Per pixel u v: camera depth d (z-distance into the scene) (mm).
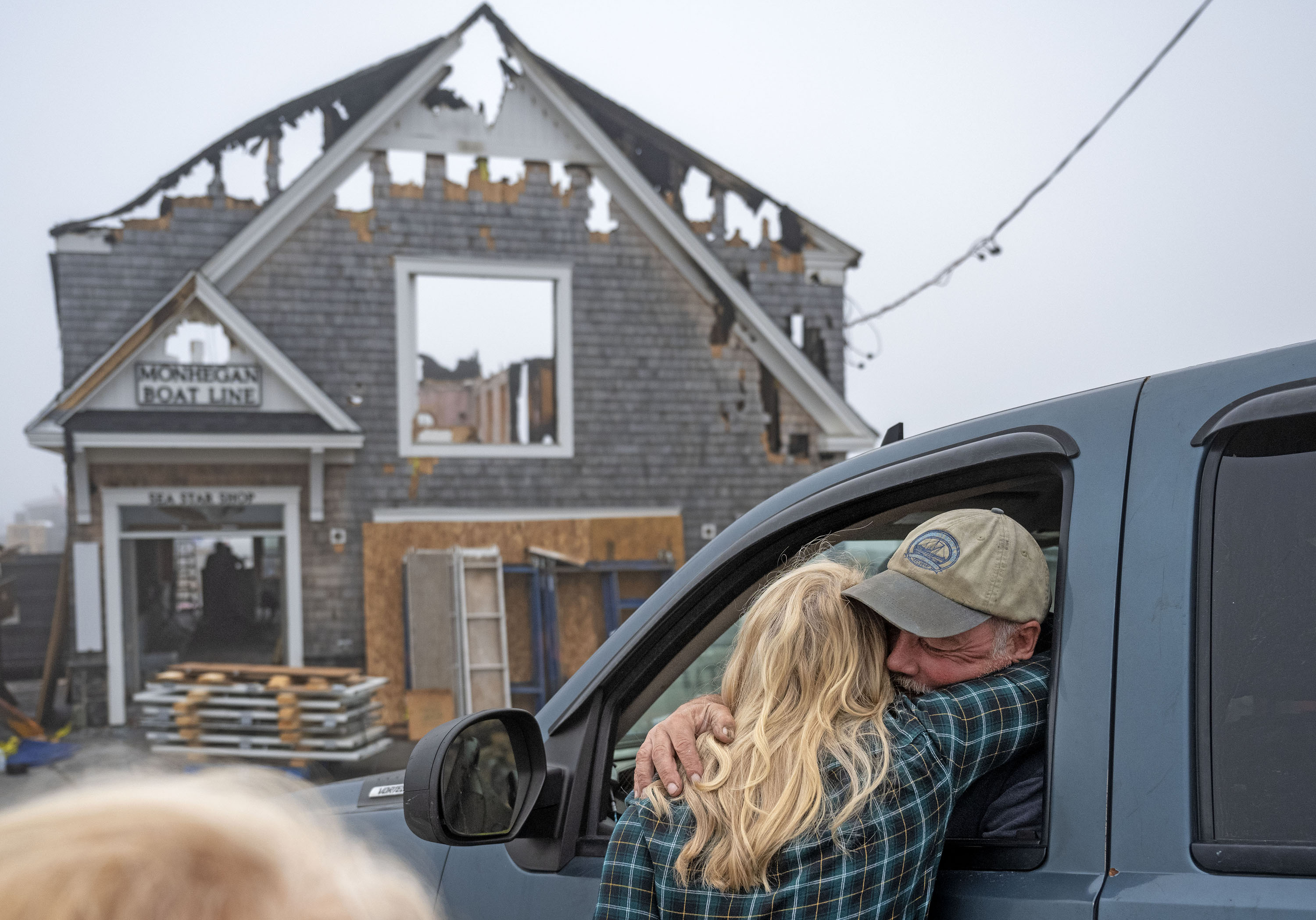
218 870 375
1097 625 1171
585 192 12156
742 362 12461
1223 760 1061
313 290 11484
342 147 11328
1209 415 1164
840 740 1157
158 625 13023
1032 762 1260
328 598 11297
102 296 11102
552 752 1647
